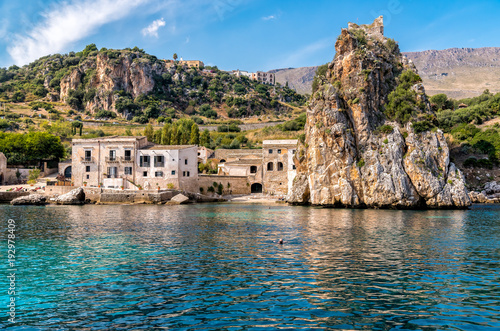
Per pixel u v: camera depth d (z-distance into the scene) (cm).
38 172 10444
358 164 7819
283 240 3525
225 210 6962
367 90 8394
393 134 7812
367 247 3203
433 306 1761
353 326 1528
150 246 3209
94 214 5931
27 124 18725
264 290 1983
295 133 16438
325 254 2898
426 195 7494
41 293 1947
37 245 3250
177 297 1873
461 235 3931
